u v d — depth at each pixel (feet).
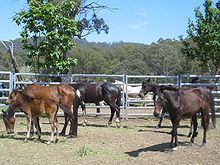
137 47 246.88
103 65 182.09
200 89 33.55
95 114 53.83
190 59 63.67
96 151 29.89
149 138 37.14
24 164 25.58
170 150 30.83
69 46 52.60
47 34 50.80
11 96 34.37
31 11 51.49
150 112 64.85
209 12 57.36
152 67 194.18
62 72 57.93
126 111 54.13
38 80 58.85
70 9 54.19
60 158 27.48
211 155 29.37
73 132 36.63
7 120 35.70
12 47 67.87
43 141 34.53
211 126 45.21
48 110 33.19
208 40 57.41
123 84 54.39
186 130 43.93
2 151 29.81
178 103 30.40
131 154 29.19
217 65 61.57
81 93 45.73
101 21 76.38
